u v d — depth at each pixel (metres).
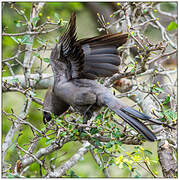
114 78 10.51
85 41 8.54
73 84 9.33
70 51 8.77
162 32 11.98
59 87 9.42
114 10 14.01
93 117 9.20
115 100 9.07
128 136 8.23
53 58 9.42
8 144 9.66
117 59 8.84
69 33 8.48
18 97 13.38
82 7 14.91
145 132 8.12
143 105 11.77
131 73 10.19
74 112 10.71
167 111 8.89
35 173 10.59
